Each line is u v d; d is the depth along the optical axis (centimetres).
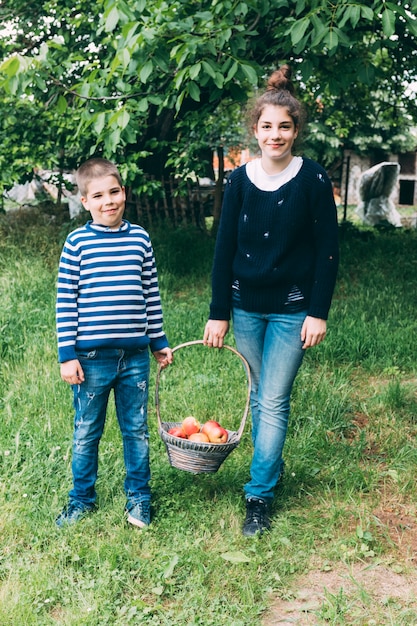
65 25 1031
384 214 1775
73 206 1229
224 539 311
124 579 279
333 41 500
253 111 298
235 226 313
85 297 308
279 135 289
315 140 1947
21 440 397
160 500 340
